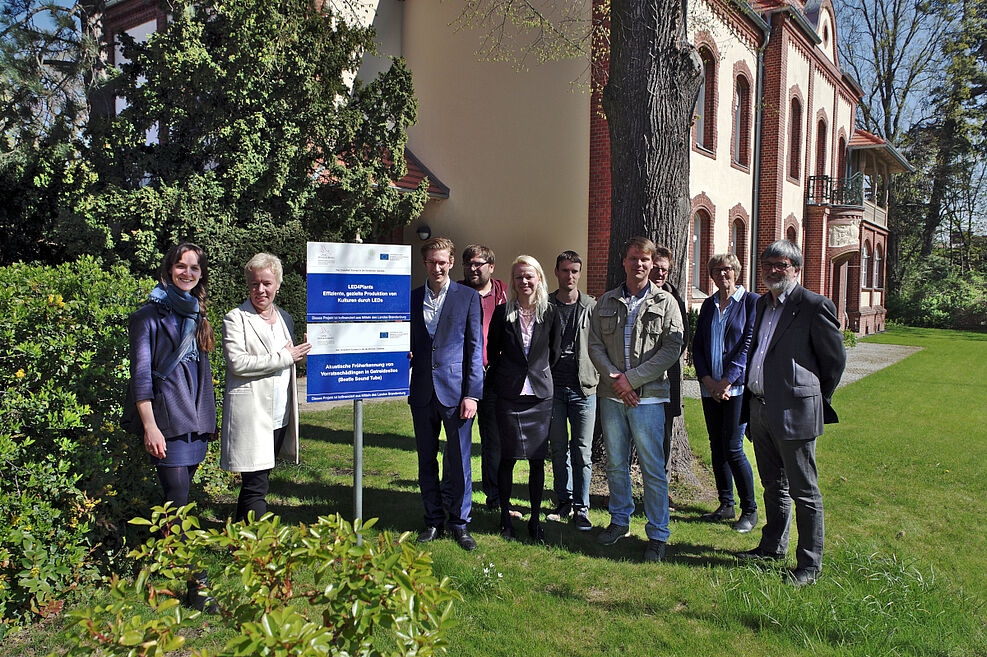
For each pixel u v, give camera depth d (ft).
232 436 11.84
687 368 43.11
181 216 28.09
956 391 37.60
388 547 6.59
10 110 33.27
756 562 13.38
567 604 11.62
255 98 29.94
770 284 12.90
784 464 12.80
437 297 14.49
